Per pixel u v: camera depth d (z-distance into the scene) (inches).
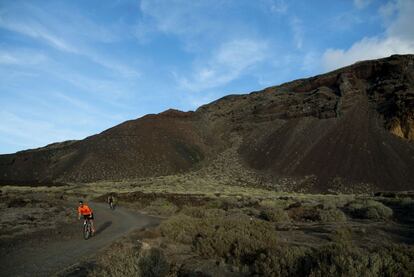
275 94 7785.4
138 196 2262.6
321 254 313.6
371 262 280.4
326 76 7116.1
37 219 999.0
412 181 4015.8
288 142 5452.8
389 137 4849.9
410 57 6338.6
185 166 6092.5
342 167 4434.1
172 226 612.1
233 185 4175.7
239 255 399.5
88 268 399.2
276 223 866.1
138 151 6230.3
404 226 796.6
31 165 6264.8
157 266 335.9
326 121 5615.2
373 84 6210.6
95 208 1652.3
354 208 1145.4
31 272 411.8
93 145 6392.7
